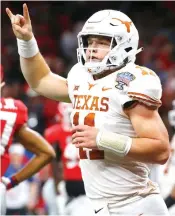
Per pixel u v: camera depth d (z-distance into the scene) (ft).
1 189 35.88
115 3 122.42
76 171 59.41
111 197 31.83
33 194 62.80
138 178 31.73
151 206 31.71
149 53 111.55
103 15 31.73
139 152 29.89
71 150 59.31
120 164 31.45
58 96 34.88
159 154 30.12
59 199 57.82
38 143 38.50
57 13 123.54
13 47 111.45
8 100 37.60
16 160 60.54
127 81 30.42
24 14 33.68
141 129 30.01
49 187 57.41
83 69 32.91
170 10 123.75
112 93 30.73
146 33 118.62
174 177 51.47
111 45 31.30
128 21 32.07
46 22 121.90
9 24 116.06
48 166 62.49
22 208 62.85
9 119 37.01
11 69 105.40
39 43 117.19
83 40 32.65
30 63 34.76
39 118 87.35
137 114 30.17
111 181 31.65
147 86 29.99
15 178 38.01
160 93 30.45
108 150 30.27
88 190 32.55
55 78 35.14
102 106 31.01
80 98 32.01
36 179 63.16
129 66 31.55
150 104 29.94
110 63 31.48
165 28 121.39
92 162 31.78
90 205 32.78
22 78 103.81
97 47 31.58
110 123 30.91
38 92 35.37
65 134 59.41
